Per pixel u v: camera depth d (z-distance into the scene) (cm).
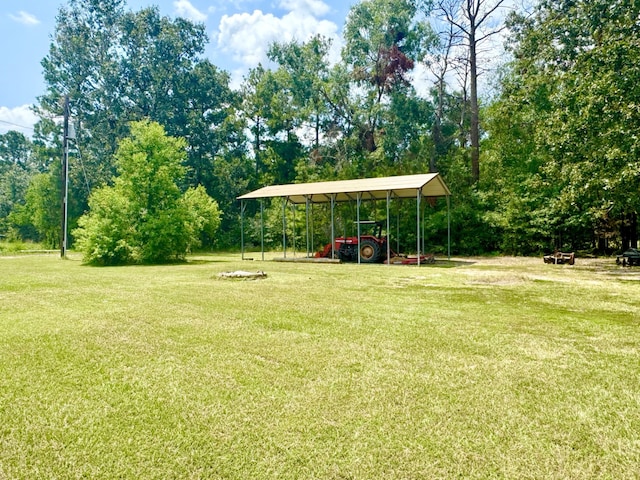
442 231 1800
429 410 235
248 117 2981
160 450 195
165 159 1540
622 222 1436
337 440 202
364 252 1397
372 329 422
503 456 188
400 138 2248
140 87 2850
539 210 1574
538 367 307
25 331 416
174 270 1088
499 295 645
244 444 199
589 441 202
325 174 2383
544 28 1429
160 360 326
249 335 400
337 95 2545
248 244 2516
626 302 580
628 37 983
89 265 1290
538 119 1588
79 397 256
